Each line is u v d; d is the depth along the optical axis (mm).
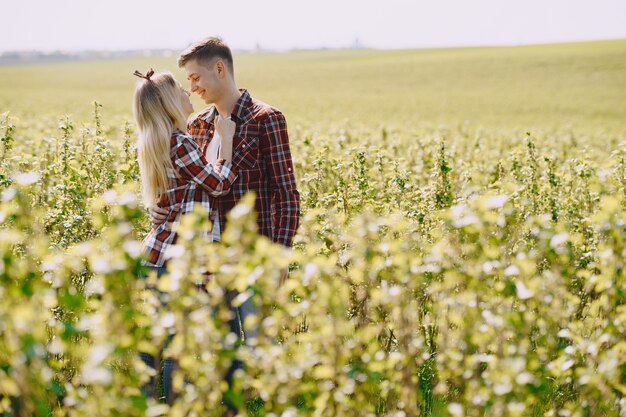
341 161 6707
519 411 2348
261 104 4188
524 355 2607
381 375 2771
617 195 5180
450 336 2955
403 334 2707
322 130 18406
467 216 2748
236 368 3717
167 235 3797
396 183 6250
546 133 21859
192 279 2449
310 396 2709
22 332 2135
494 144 16141
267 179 4188
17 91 57281
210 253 2480
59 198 5328
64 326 2443
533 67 67750
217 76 4102
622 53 71375
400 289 2676
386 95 54906
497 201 2707
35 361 2229
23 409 2350
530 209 5910
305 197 6188
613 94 52000
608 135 22734
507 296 2789
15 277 2447
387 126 22844
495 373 2457
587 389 2773
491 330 2635
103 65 105375
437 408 3363
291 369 2463
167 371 3654
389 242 2760
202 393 2375
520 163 7934
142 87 3795
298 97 52375
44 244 2621
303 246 4477
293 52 140500
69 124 6277
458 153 11977
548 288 2822
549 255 2889
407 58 86000
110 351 2104
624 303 3580
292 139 11672
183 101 3957
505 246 3080
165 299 2504
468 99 51156
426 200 6051
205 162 3805
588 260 4457
